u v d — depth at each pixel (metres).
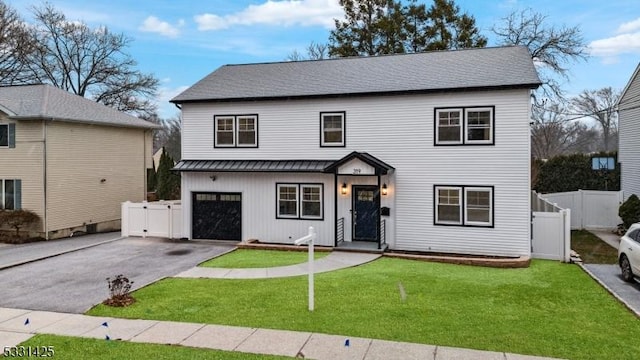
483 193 15.63
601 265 14.77
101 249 17.03
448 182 15.98
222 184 18.56
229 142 18.56
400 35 32.62
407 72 17.70
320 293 10.71
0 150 21.88
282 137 17.89
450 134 15.93
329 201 17.33
